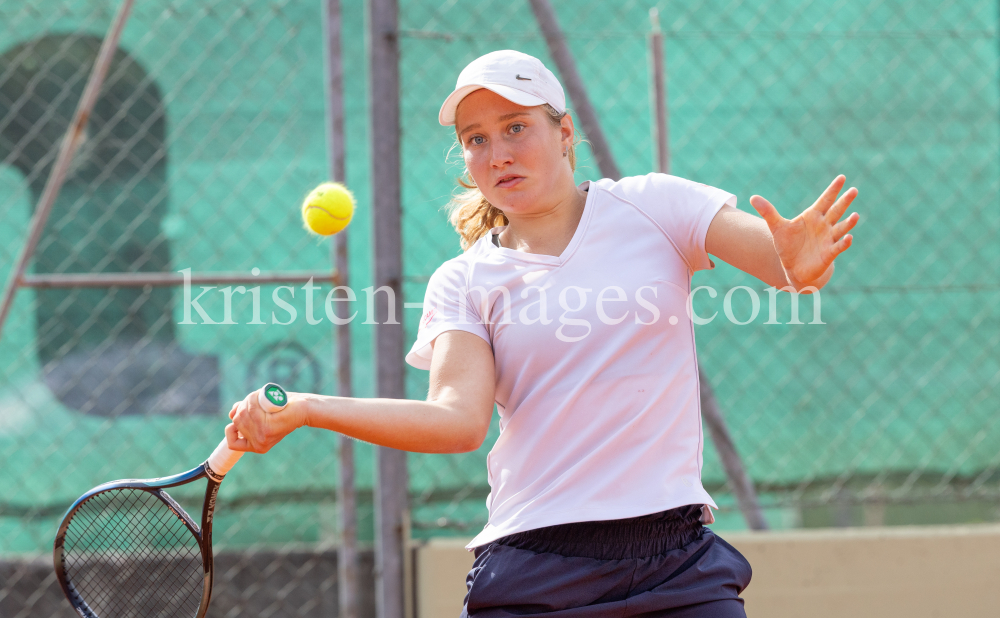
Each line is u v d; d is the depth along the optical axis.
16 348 13.73
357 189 13.64
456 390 5.14
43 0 13.71
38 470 13.66
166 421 13.76
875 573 10.79
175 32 13.75
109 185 13.79
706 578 5.20
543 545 5.19
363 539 13.48
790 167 13.84
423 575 10.45
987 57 14.11
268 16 13.80
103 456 13.70
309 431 13.77
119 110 13.78
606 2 13.66
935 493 13.77
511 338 5.34
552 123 5.44
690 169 13.70
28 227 13.79
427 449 4.91
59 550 6.04
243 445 4.76
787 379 13.67
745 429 13.62
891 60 13.99
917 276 14.04
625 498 5.09
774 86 13.84
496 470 5.52
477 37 10.74
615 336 5.19
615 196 5.54
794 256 4.62
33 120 13.75
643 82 13.57
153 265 13.80
